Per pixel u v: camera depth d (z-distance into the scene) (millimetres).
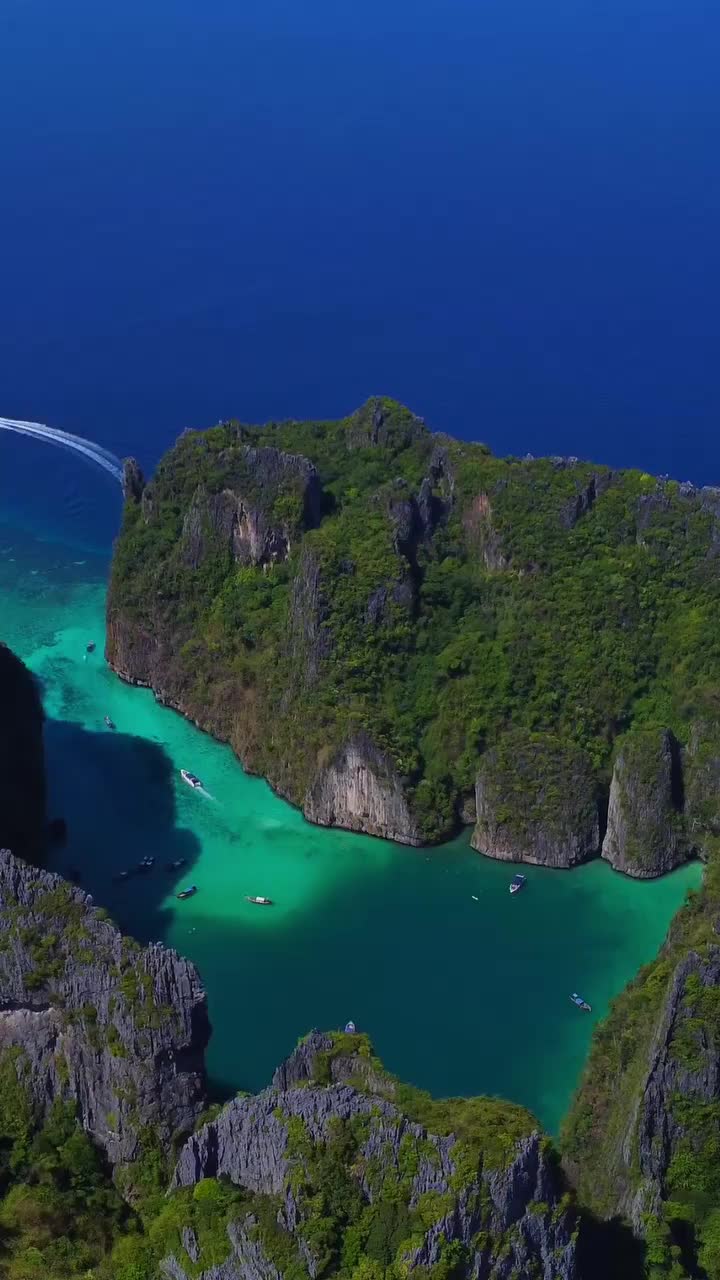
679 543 151500
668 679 146500
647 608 149625
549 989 123250
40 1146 95875
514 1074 113688
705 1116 92812
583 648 147125
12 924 101312
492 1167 80500
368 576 150500
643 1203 91125
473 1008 120750
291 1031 117125
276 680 154125
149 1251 86188
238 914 132000
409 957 126875
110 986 96938
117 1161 96688
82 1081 98125
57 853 140250
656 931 130750
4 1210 92438
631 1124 94500
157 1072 95812
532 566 153750
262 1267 80625
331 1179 81562
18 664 142625
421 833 141375
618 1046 104500
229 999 120750
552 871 138625
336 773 142875
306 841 143375
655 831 136625
